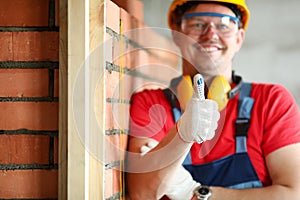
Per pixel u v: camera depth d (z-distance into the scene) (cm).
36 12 146
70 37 140
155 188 179
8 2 146
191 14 224
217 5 224
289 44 416
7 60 146
